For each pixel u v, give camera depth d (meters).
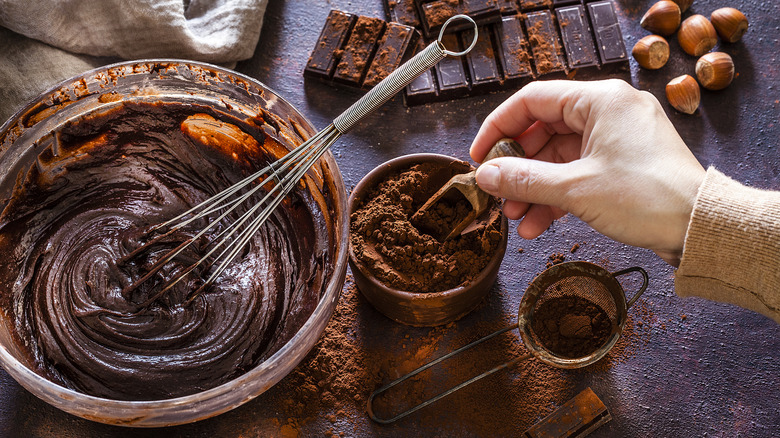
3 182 0.58
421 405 0.59
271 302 0.59
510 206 0.60
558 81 0.58
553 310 0.59
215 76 0.59
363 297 0.63
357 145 0.67
